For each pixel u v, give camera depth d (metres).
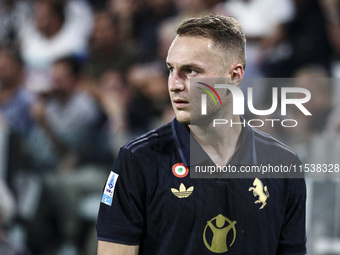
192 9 22.33
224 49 7.26
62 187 18.16
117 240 7.36
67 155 18.62
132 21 23.14
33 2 24.62
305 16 21.66
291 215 7.96
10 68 23.19
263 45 21.84
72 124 20.06
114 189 7.45
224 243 7.43
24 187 18.45
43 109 20.36
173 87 7.26
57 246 18.02
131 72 21.75
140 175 7.37
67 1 24.08
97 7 24.30
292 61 21.19
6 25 25.11
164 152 7.51
